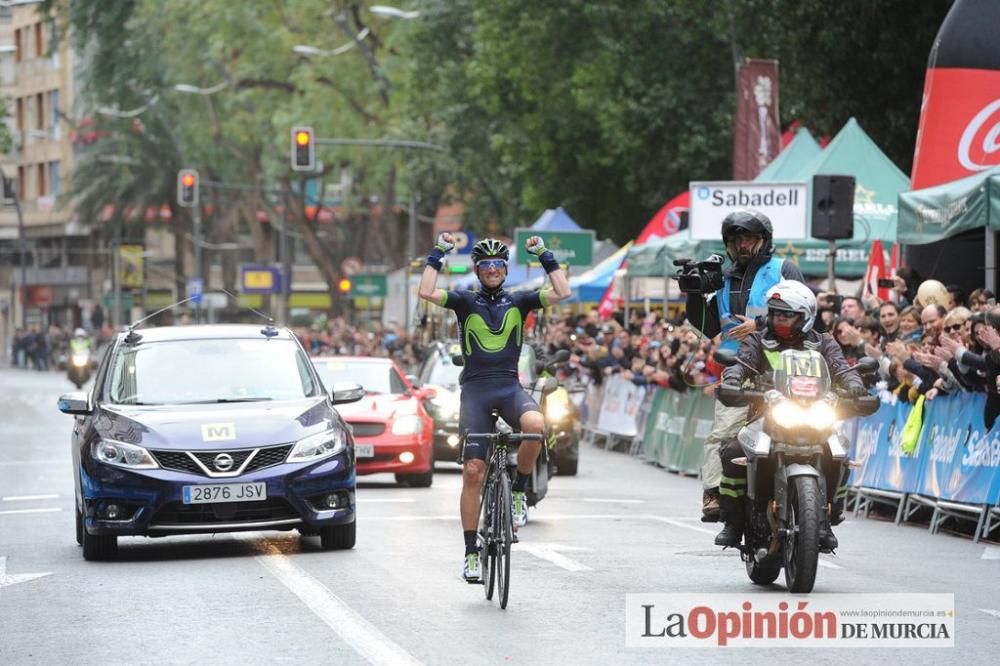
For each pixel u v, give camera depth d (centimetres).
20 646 2406
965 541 3884
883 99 8406
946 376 4047
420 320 7019
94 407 3638
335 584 2964
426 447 5350
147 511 3328
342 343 13312
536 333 6512
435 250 2789
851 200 5459
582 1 10950
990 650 2311
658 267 7288
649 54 10756
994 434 3847
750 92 7675
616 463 6719
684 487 5456
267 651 2306
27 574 3222
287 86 16538
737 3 8688
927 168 5509
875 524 4338
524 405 2764
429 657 2242
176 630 2502
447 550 3506
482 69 11725
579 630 2455
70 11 19288
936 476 4122
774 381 2769
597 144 11675
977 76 5444
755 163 7669
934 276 5988
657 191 11038
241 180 19262
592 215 12019
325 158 15500
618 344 7531
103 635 2478
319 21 15475
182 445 3359
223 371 3703
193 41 17125
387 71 14638
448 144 13150
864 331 4750
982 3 5459
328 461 3425
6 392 14825
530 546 3584
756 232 2989
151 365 3712
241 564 3291
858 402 2794
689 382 5981
